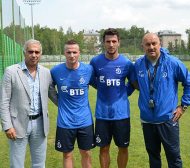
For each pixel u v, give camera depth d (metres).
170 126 3.12
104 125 3.46
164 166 3.84
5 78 2.85
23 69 2.88
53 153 4.35
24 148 2.99
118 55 3.47
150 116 3.15
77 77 3.20
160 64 3.10
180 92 11.32
